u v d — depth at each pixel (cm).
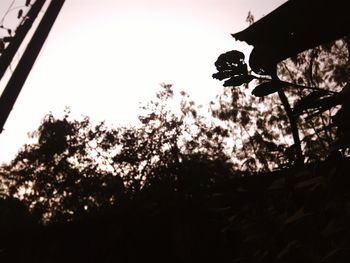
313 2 202
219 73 130
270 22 219
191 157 4600
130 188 4156
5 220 4712
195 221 415
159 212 445
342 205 130
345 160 135
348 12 199
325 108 120
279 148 170
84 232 598
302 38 219
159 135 4788
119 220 539
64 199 4981
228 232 372
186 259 424
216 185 356
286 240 172
